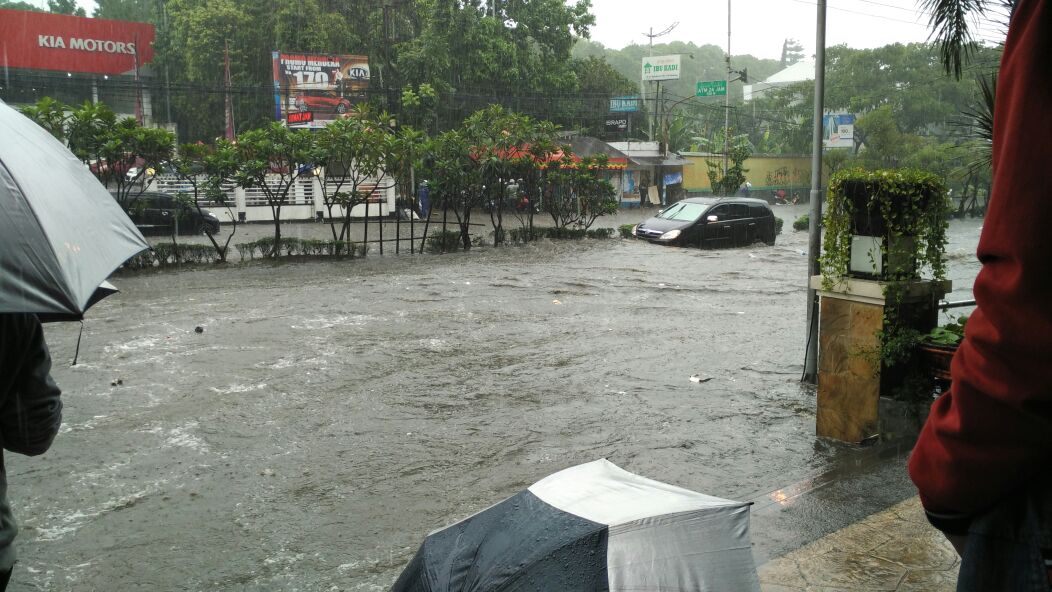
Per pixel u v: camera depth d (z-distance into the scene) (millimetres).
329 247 19859
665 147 49812
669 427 7328
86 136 17641
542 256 20531
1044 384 833
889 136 44969
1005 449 888
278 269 17641
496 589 2492
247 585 4457
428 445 6828
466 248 22234
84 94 44094
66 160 2695
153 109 47719
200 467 6262
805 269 18328
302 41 44406
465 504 5629
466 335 11094
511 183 25984
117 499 5645
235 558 4781
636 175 49438
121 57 46875
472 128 22766
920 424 6254
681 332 11484
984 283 910
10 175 2316
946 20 7176
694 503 2855
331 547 4945
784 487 5711
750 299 14359
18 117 2646
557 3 48375
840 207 6344
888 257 6145
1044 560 910
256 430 7137
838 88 52688
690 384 8797
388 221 33219
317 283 15578
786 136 65125
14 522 2566
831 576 4082
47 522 5262
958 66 7430
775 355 10164
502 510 2869
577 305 13547
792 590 3941
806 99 63031
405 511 5500
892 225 6113
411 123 40219
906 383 6324
